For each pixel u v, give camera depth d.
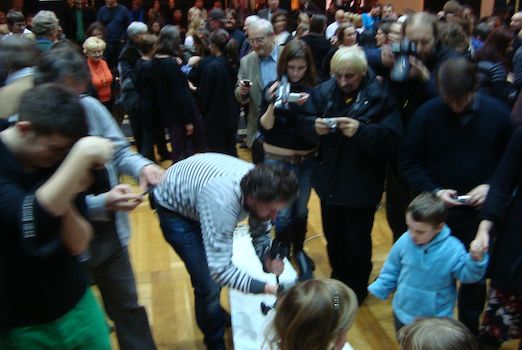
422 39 2.81
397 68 2.83
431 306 2.36
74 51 2.02
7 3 10.61
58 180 1.31
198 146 5.11
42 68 1.93
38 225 1.31
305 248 3.97
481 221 2.29
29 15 9.02
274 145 3.25
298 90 3.22
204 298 2.52
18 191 1.34
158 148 6.07
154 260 3.84
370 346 2.85
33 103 1.34
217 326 2.61
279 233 3.25
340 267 3.23
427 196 2.32
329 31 7.61
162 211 2.44
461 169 2.46
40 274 1.52
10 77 1.99
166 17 12.04
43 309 1.56
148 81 5.23
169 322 3.11
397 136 2.75
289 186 1.90
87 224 1.58
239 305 2.77
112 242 2.17
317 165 3.02
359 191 2.86
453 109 2.40
